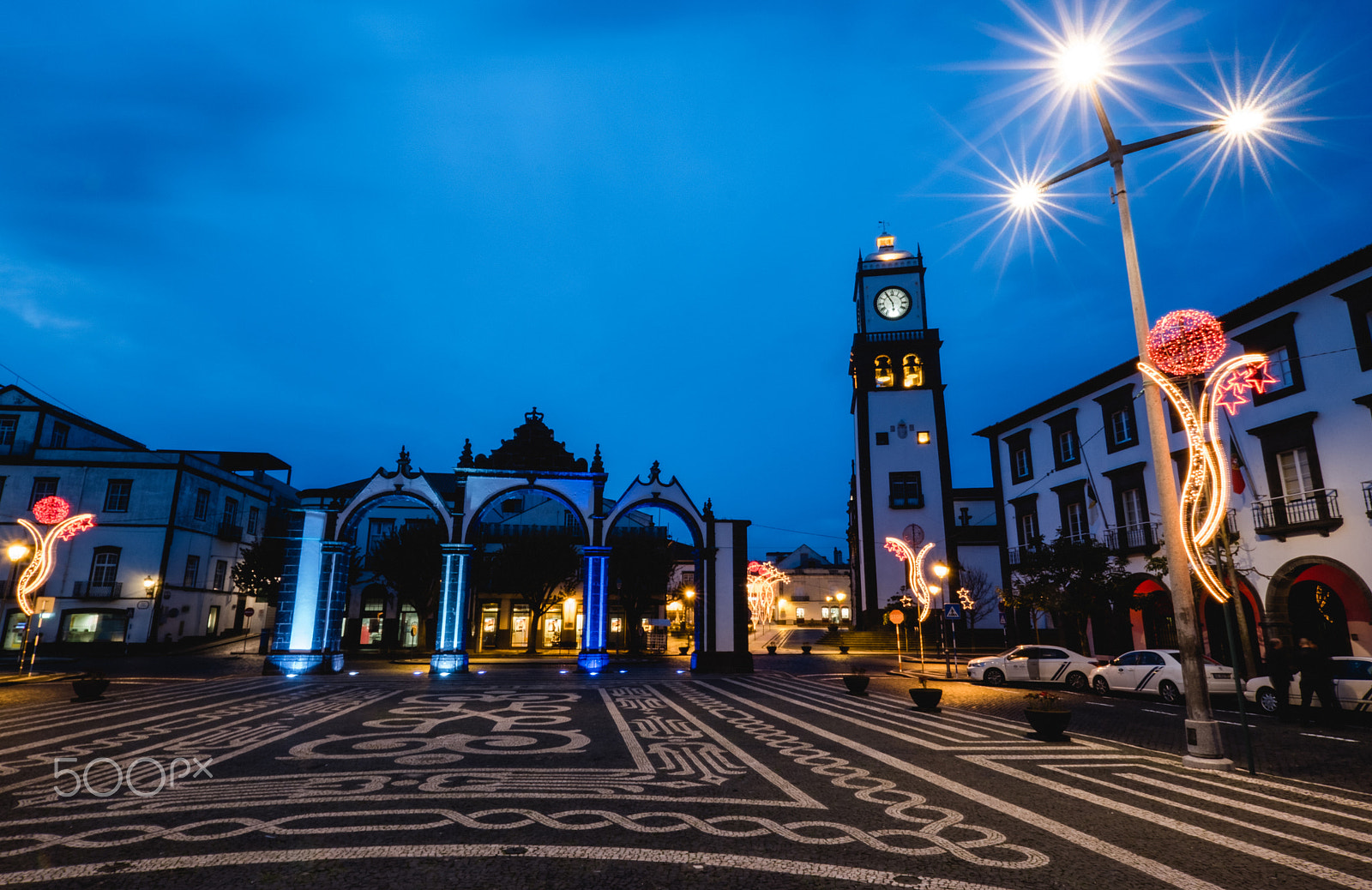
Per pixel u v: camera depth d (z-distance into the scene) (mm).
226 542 45375
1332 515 18656
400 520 43562
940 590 42000
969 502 44594
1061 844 5691
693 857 5336
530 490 27344
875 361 46656
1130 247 10266
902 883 4816
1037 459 31531
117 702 15281
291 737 10648
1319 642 20031
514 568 39031
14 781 7676
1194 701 9086
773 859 5289
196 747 9789
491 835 5828
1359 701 12656
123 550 38500
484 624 44500
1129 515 25906
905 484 44531
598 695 17672
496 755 9336
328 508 25797
